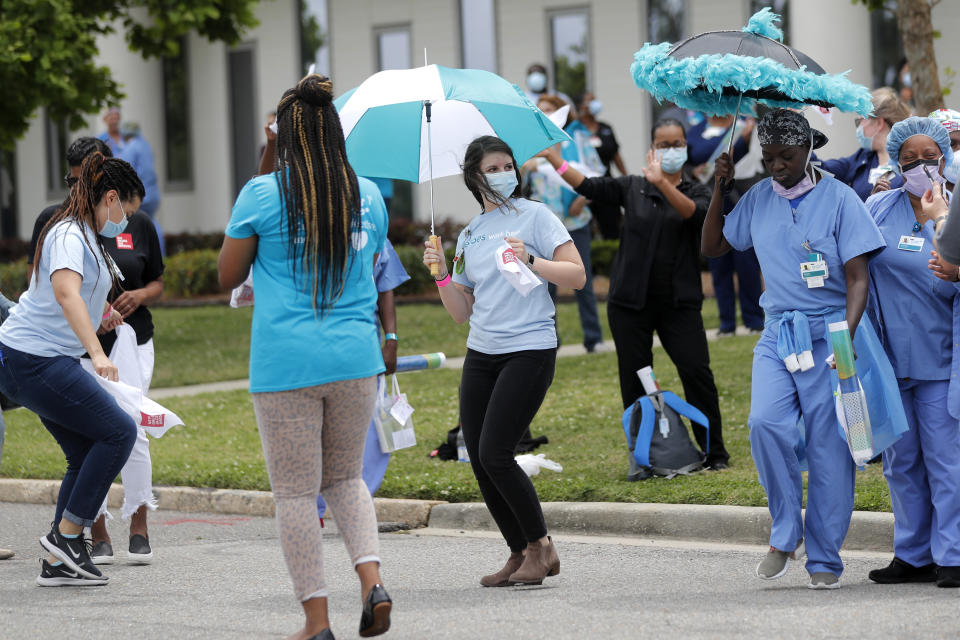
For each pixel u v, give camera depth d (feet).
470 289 70.08
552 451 103.65
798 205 65.51
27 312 69.77
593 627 58.34
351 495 55.67
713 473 90.68
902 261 65.87
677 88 67.31
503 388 66.08
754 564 72.90
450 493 91.71
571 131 139.13
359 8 263.90
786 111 65.00
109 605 67.00
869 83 194.70
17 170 309.22
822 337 64.64
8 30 159.74
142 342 81.00
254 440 117.91
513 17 249.14
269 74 273.95
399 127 76.69
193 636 59.77
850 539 76.95
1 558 81.61
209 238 266.36
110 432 69.97
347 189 54.60
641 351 93.45
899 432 64.23
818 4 192.75
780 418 64.23
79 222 68.90
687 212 91.04
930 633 55.57
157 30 182.80
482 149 67.10
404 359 84.74
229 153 279.08
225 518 95.61
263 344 53.67
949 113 73.87
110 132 192.85
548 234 66.95
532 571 67.82
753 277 149.69
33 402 69.82
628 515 83.61
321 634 54.34
